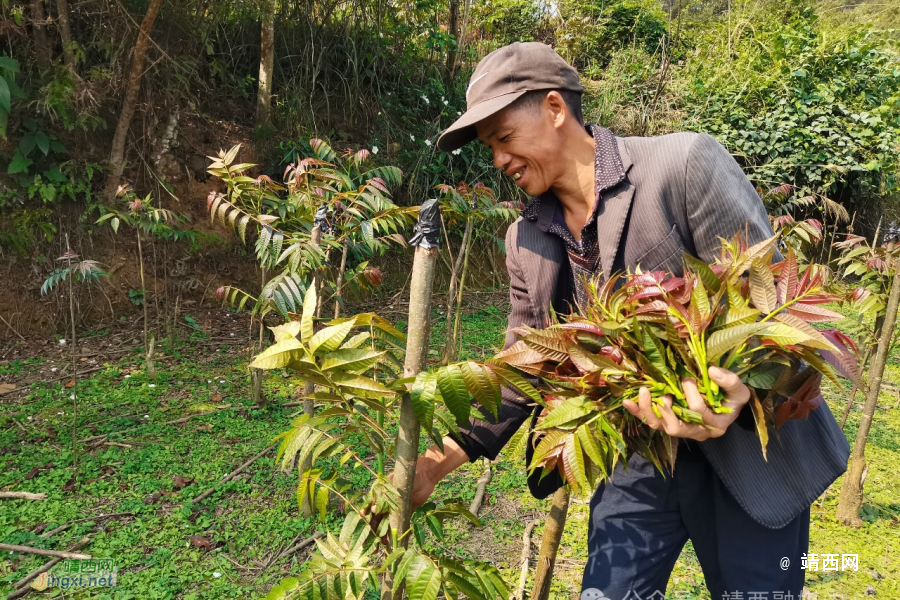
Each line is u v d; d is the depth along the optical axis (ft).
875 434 11.51
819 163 22.39
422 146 19.22
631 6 29.32
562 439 3.09
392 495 3.19
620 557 4.57
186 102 15.70
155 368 12.29
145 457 9.17
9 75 11.04
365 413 3.45
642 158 4.21
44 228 13.04
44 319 13.41
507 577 7.14
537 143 4.21
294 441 3.34
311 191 8.02
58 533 7.50
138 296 14.51
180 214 14.78
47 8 13.50
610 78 25.54
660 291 3.08
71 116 13.03
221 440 9.85
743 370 3.14
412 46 20.81
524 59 4.08
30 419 10.11
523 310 5.02
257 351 13.16
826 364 2.92
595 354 3.17
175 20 14.58
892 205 24.82
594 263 4.58
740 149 23.35
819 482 4.25
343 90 18.79
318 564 3.15
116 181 13.98
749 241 3.92
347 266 16.51
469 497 8.88
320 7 18.81
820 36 24.98
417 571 2.87
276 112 17.12
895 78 23.62
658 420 3.06
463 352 13.93
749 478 4.11
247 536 7.63
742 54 26.30
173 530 7.59
